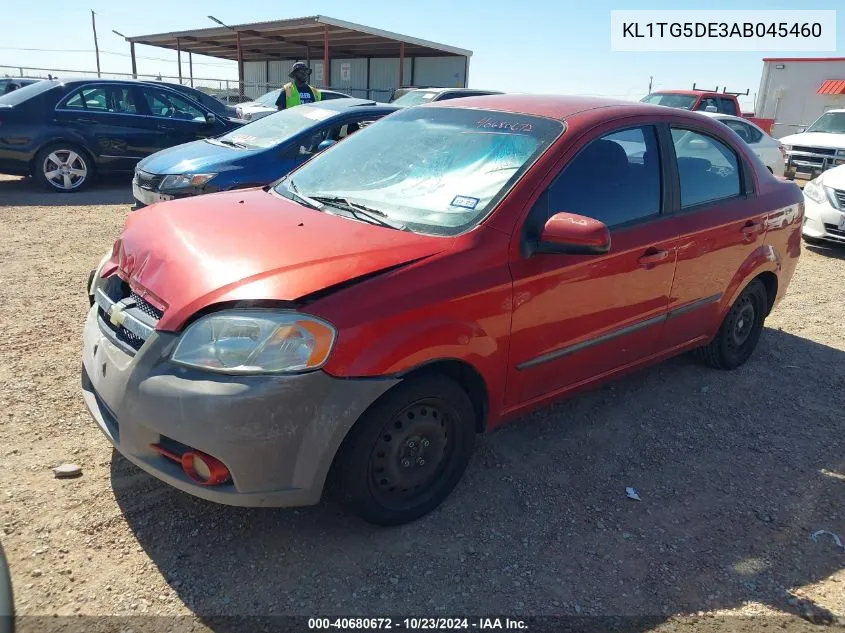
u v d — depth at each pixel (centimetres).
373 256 268
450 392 281
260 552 269
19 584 242
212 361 238
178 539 271
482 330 283
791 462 363
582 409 405
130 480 303
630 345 368
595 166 336
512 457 349
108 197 983
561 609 251
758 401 430
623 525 302
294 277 250
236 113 1331
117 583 247
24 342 437
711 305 415
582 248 286
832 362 499
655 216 365
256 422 236
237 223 303
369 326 250
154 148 1052
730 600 261
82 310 500
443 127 365
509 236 293
